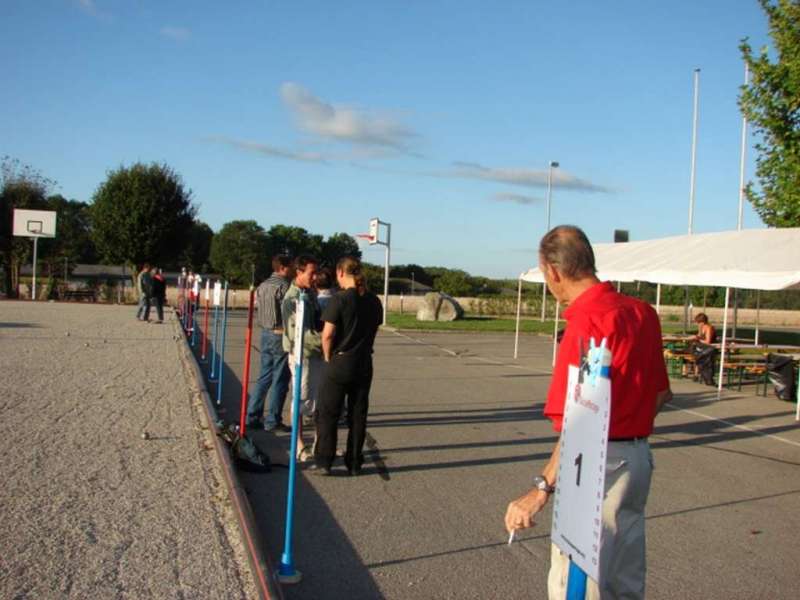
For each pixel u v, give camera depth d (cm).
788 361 1271
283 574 439
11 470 603
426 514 574
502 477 688
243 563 440
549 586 300
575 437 241
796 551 527
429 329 2791
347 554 487
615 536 280
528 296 4469
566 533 243
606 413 221
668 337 1767
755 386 1492
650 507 627
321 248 8131
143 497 552
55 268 4475
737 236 1430
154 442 723
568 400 249
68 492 554
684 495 665
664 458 812
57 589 392
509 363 1733
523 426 938
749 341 2041
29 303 3328
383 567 467
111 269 7250
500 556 491
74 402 911
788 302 4331
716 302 4425
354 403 674
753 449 874
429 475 688
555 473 278
